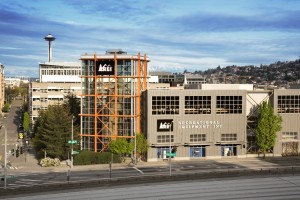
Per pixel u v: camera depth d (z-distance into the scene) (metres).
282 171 89.56
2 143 142.12
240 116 110.88
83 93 114.31
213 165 99.06
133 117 111.94
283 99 113.56
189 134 108.12
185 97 108.00
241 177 84.31
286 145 113.69
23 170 93.75
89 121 113.19
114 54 111.69
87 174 88.06
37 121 140.00
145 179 81.88
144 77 114.06
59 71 191.12
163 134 106.88
